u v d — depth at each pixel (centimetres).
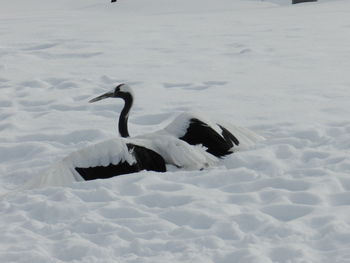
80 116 1719
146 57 2506
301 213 995
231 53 2520
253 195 1070
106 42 2872
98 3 5297
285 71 2147
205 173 1177
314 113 1602
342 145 1331
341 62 2253
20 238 963
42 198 1112
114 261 873
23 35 3147
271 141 1342
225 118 1595
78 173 1164
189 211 1005
